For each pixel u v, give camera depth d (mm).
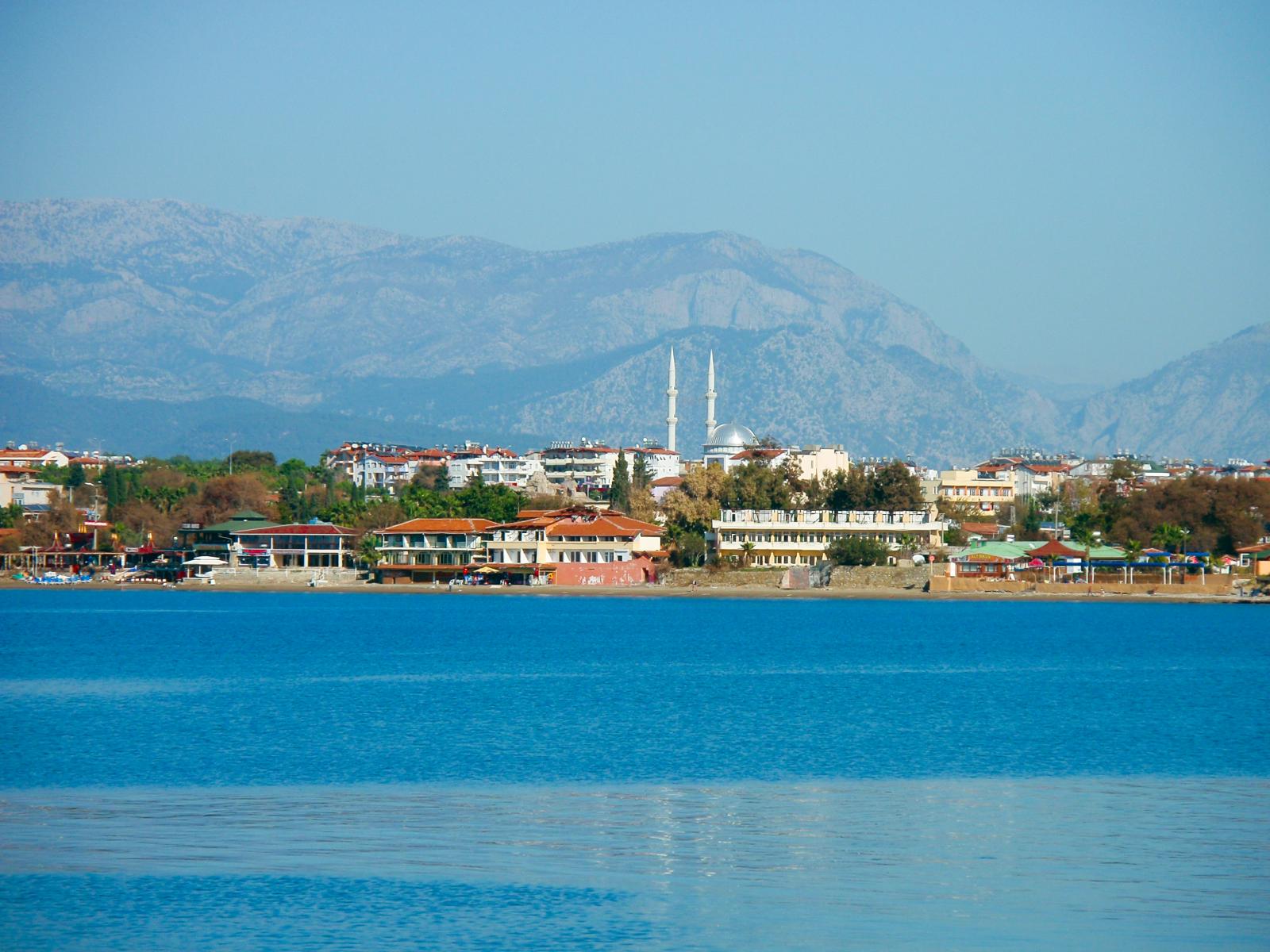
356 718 175750
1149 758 145750
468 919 88188
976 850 104875
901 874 98562
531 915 89062
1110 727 169500
